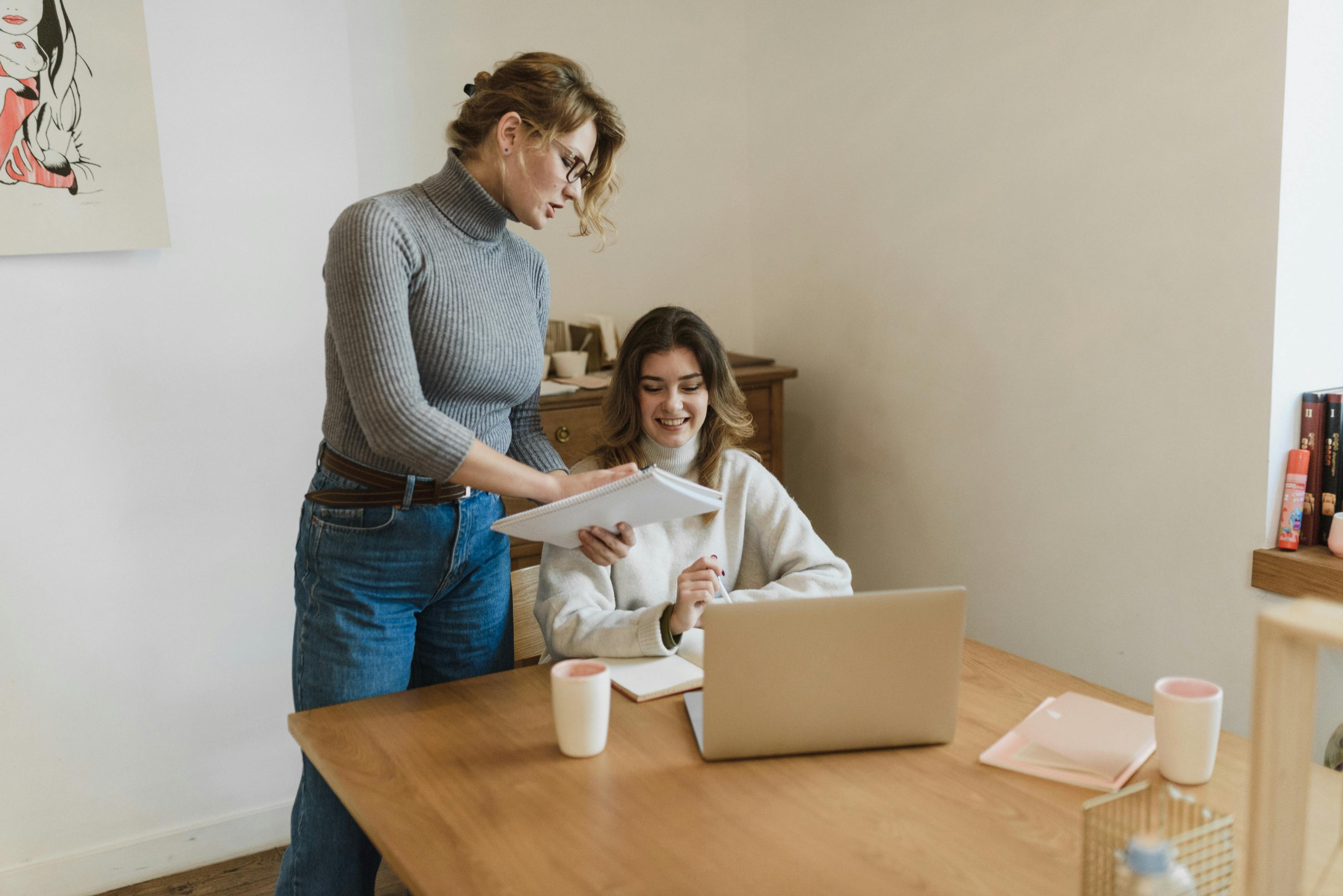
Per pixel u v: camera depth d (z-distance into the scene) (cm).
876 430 282
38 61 191
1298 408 193
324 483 153
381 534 149
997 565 251
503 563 170
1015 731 121
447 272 146
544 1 279
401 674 158
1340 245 193
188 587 221
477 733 125
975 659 146
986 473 250
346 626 152
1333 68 185
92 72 195
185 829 228
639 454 176
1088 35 212
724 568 176
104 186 199
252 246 217
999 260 239
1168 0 196
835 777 112
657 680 137
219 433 219
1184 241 200
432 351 147
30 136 192
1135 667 221
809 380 304
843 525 299
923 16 249
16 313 198
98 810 219
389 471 148
